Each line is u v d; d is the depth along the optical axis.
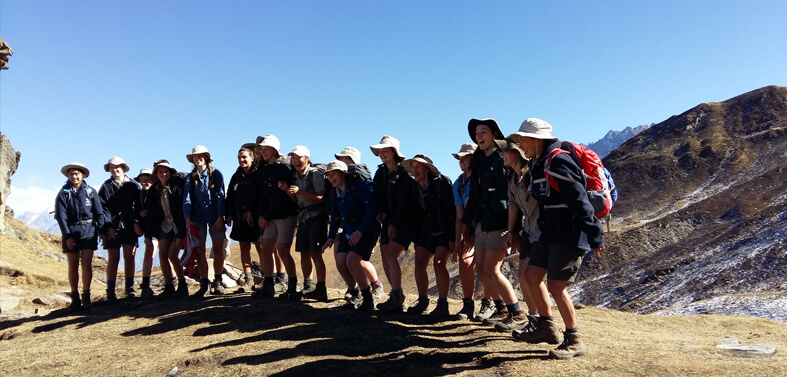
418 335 5.42
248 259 10.03
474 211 5.66
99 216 8.56
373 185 6.71
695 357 4.47
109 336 6.54
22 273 13.52
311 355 4.91
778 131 177.88
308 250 7.88
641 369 4.11
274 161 7.77
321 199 7.55
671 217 120.81
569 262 4.30
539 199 4.43
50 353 6.02
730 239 85.19
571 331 4.50
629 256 104.75
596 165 4.59
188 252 8.05
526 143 4.54
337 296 8.33
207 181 8.16
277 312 6.82
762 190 125.88
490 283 5.80
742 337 5.95
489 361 4.47
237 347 5.39
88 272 8.38
